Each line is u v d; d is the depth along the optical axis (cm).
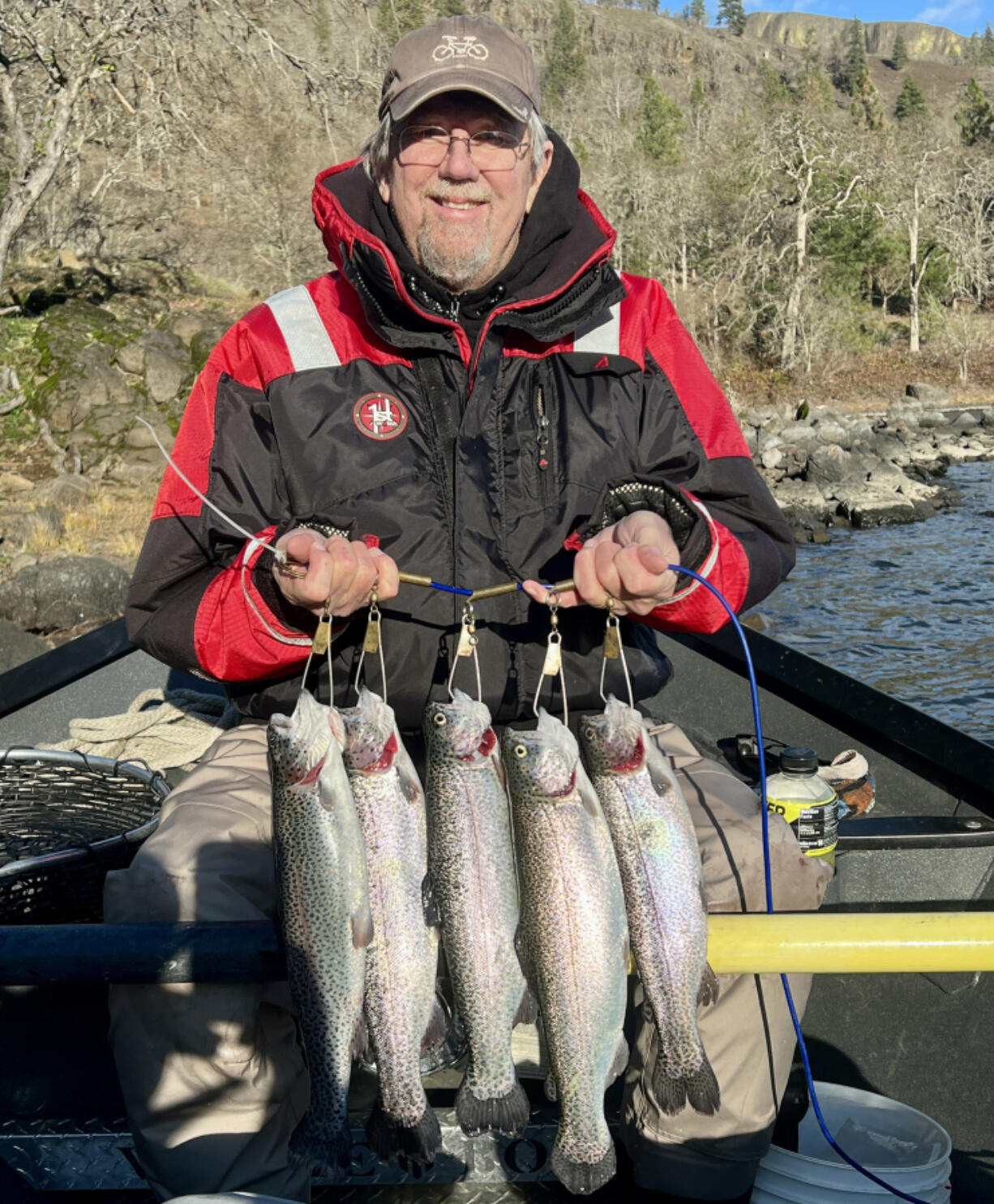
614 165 6234
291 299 267
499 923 179
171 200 3397
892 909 297
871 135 5819
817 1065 290
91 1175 234
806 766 290
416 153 251
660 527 201
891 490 2898
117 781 343
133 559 1698
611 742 183
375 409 252
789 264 5359
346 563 189
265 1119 211
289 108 2509
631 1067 231
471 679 243
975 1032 278
